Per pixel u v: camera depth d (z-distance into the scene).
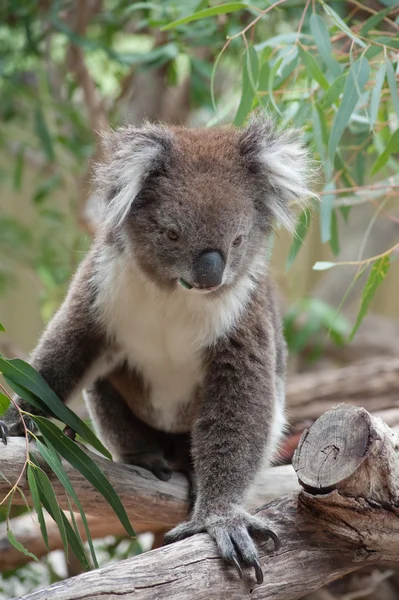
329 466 2.94
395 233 9.59
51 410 3.45
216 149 3.74
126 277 3.76
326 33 4.03
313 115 4.23
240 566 3.00
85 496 3.62
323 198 4.34
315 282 10.17
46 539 3.04
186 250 3.48
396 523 3.00
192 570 2.94
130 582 2.77
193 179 3.56
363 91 4.25
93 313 3.87
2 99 7.30
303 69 4.88
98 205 3.73
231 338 3.79
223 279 3.49
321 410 6.33
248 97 4.16
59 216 8.10
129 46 8.12
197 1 5.15
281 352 4.67
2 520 5.12
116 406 4.32
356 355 8.72
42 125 6.73
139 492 3.86
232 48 6.40
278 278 9.41
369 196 5.18
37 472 3.11
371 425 2.93
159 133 3.64
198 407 4.12
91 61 8.33
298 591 3.06
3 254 9.27
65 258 8.47
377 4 5.53
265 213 3.85
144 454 4.25
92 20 7.09
